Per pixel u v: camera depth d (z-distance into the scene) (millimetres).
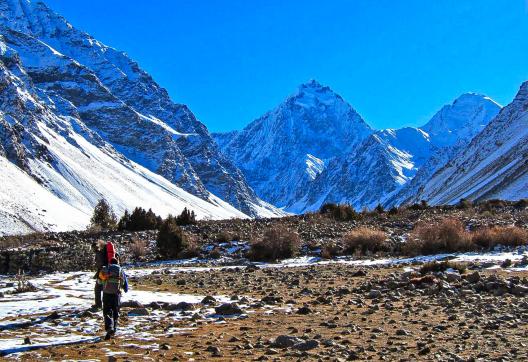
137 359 9289
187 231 41531
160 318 13312
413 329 11664
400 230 36844
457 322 12273
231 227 43531
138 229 50312
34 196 165250
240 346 10219
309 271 23766
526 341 10258
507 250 27766
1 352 9930
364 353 9523
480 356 9148
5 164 176875
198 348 10172
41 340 11023
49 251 35594
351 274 22141
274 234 31344
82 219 168875
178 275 24234
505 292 16094
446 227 29531
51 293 18219
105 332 11773
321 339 10688
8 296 17625
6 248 42844
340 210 47781
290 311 14070
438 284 17266
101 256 14547
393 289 17656
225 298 16453
